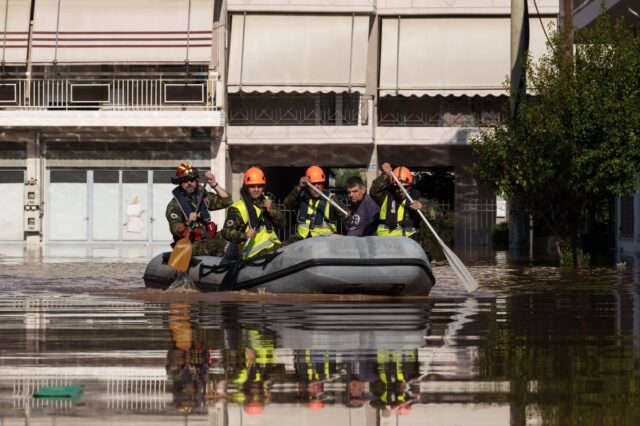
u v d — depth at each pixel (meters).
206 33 40.50
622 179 22.69
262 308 12.05
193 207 14.95
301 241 13.91
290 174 48.19
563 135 22.67
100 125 40.56
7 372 6.78
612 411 5.43
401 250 13.70
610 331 9.36
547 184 23.22
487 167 24.67
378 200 14.59
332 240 13.73
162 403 5.70
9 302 13.16
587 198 23.33
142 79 40.94
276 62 41.06
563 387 6.15
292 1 41.09
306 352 7.82
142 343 8.43
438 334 9.14
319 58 41.03
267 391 6.07
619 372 6.72
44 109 41.00
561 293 14.80
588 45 23.25
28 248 36.84
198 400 5.79
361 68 40.91
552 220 23.94
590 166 22.42
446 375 6.64
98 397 5.88
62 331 9.41
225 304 12.64
